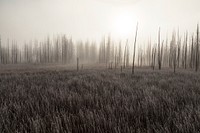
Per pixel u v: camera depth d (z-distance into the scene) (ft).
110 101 10.84
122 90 14.83
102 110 8.29
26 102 10.39
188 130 5.95
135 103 9.98
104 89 14.85
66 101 10.61
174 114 8.00
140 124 6.77
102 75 35.96
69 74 39.19
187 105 9.33
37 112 8.32
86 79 25.68
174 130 6.24
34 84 19.58
